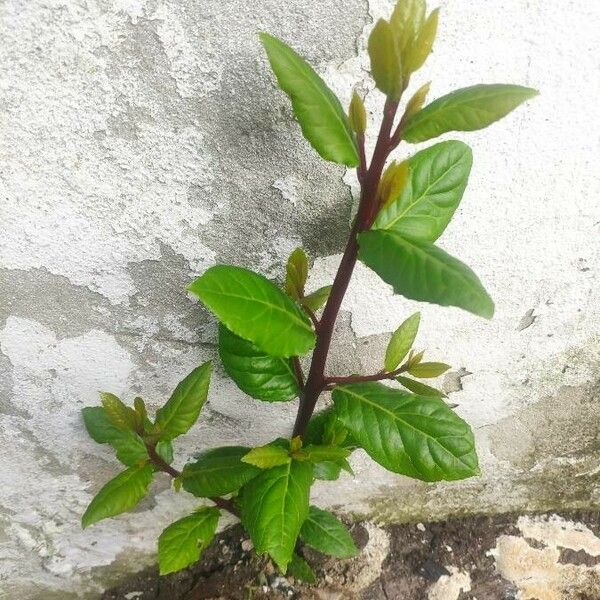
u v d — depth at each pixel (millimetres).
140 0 270
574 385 502
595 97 329
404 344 345
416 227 314
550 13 298
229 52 292
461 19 298
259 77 302
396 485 573
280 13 285
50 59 280
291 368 381
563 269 413
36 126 299
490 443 547
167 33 281
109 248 354
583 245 399
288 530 340
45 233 340
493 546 595
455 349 458
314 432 436
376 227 311
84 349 403
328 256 385
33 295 367
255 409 474
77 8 267
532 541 598
